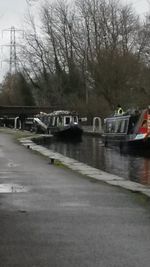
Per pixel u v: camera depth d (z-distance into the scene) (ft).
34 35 305.94
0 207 39.65
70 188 50.29
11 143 130.00
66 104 291.79
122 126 140.56
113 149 140.15
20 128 286.66
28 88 348.18
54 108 300.61
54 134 208.54
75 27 284.20
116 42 265.13
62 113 218.59
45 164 76.33
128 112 142.82
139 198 44.50
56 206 40.09
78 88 290.56
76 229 32.24
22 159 84.43
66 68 296.71
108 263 25.18
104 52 247.70
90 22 276.00
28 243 28.99
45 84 310.86
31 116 314.35
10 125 326.65
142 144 131.34
